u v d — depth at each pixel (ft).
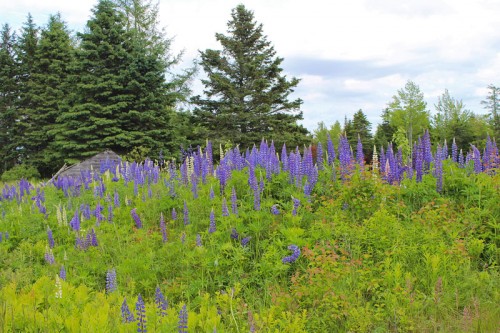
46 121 118.21
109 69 96.27
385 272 20.20
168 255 24.61
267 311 18.30
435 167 30.78
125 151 97.25
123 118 95.61
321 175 32.14
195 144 110.32
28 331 15.19
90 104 92.68
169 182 36.73
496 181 26.68
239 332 17.56
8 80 124.16
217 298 19.51
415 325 17.54
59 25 135.85
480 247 23.04
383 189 27.48
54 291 18.39
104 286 24.23
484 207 26.68
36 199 38.86
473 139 144.46
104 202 37.42
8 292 17.87
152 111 94.48
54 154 100.78
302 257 23.06
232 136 110.42
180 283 22.95
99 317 15.55
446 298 18.92
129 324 15.66
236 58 120.67
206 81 118.32
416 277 20.31
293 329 16.52
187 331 15.78
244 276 22.72
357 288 19.44
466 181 28.84
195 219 29.30
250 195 29.86
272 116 119.24
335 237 24.50
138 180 40.04
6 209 39.50
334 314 17.98
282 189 31.45
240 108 113.91
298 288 19.31
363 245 23.70
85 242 27.55
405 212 28.02
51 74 120.37
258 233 25.61
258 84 114.42
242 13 124.88
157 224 31.40
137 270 23.95
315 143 139.23
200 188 33.40
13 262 26.89
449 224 24.56
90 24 98.02
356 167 29.01
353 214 27.63
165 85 100.22
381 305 18.19
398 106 152.25
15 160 124.57
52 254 25.76
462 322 17.01
